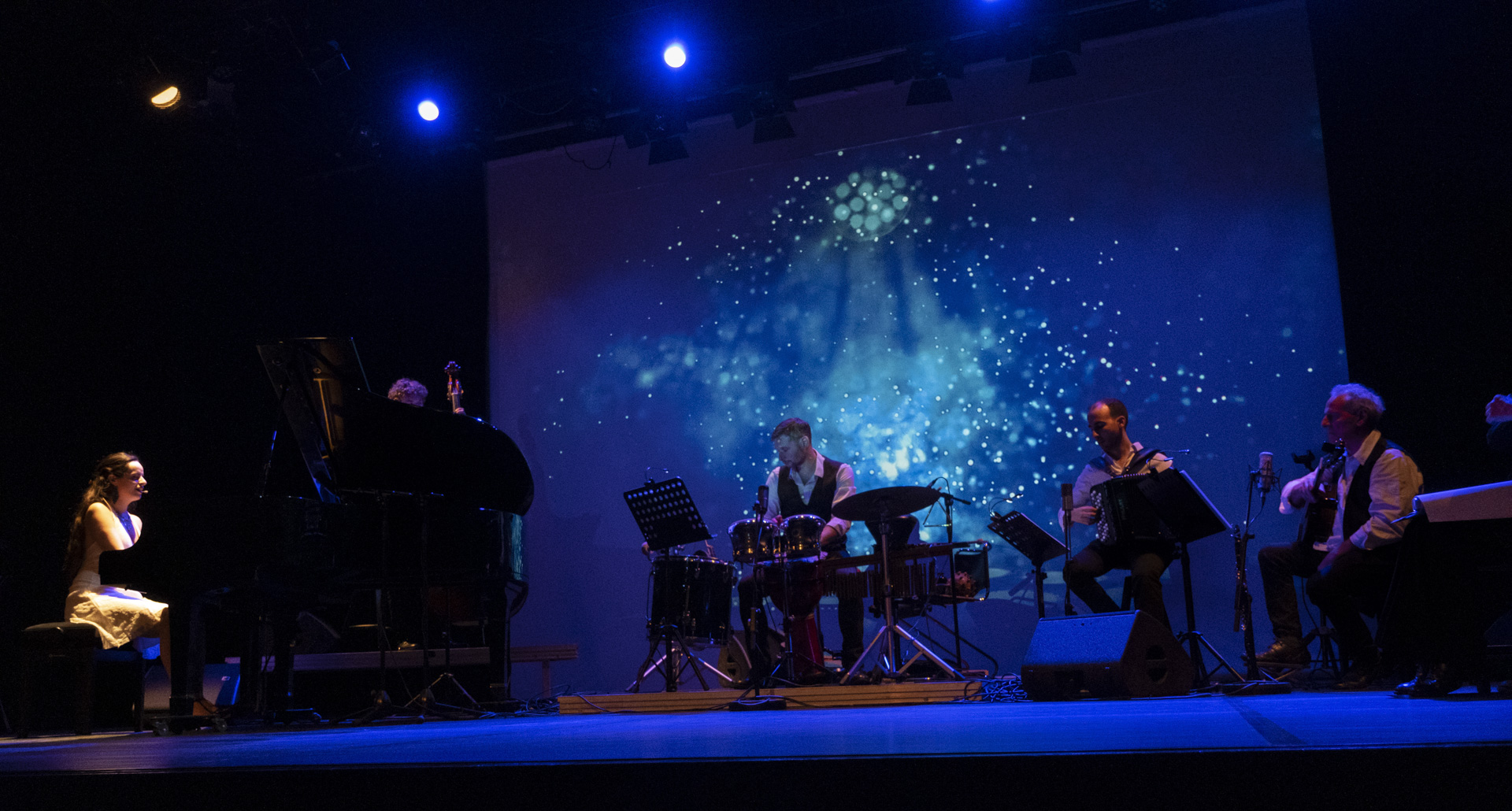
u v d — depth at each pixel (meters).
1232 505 6.19
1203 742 1.58
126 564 3.83
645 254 7.48
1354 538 4.32
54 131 6.27
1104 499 4.77
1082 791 1.45
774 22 6.46
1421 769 1.37
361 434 4.23
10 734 5.59
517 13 6.44
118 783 1.71
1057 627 4.05
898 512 4.73
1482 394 5.63
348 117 6.95
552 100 7.19
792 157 7.29
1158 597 4.56
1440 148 5.86
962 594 5.51
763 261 7.25
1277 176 6.38
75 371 6.55
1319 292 6.23
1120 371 6.49
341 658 5.25
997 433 6.63
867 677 5.00
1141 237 6.58
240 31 6.25
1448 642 2.88
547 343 7.56
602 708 4.42
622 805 1.56
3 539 6.26
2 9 5.69
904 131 7.09
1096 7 6.23
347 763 1.74
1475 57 5.85
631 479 7.25
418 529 4.39
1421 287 5.81
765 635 5.21
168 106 6.42
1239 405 6.27
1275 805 1.40
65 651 4.50
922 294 6.90
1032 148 6.84
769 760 1.54
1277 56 6.47
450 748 2.04
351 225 7.59
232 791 1.67
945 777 1.49
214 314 7.11
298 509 3.86
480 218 7.69
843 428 6.90
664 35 6.56
